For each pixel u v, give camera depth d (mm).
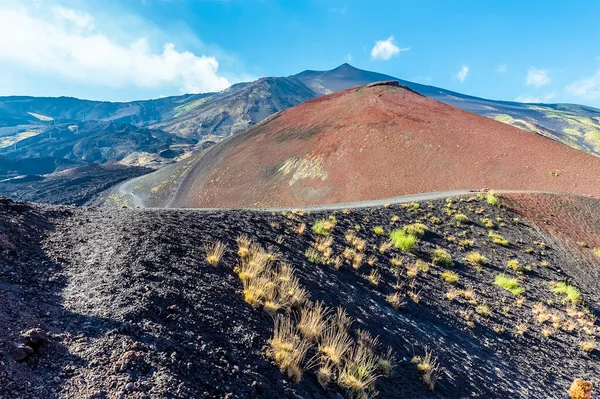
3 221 7293
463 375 7812
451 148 57844
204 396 4066
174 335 4902
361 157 62844
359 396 5449
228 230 11336
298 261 10516
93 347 4164
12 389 3203
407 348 7918
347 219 19578
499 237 22906
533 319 13164
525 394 8180
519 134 61281
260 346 5527
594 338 13008
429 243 19172
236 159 88500
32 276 5539
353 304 8914
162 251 7734
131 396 3607
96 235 8188
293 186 64750
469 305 12555
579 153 52094
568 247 24906
